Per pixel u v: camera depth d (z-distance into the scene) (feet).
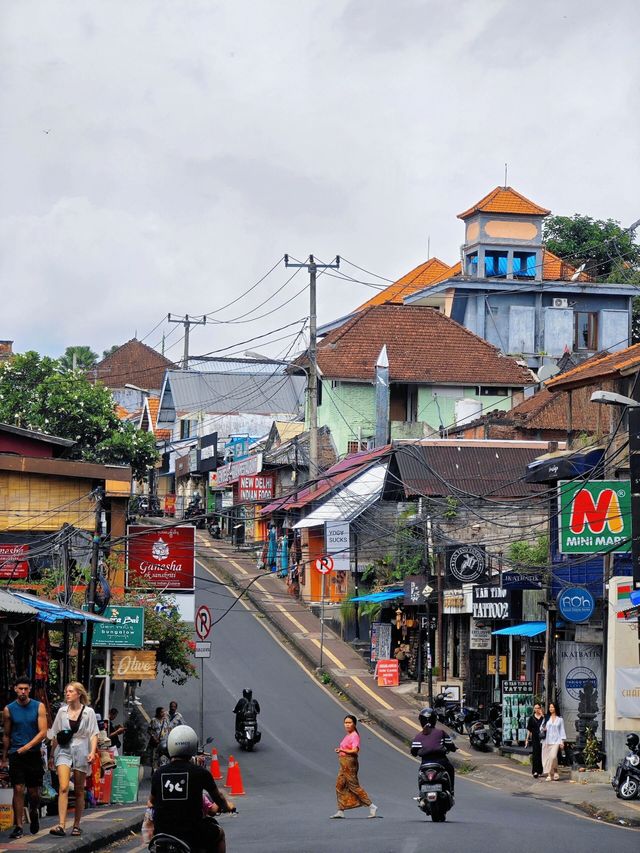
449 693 146.51
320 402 235.40
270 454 242.99
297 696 157.69
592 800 90.84
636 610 97.55
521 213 252.01
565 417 184.85
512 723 125.29
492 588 135.95
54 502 128.88
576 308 252.01
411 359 231.09
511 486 155.63
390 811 83.05
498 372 230.89
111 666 111.34
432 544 148.36
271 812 83.56
